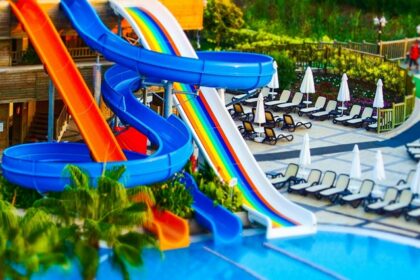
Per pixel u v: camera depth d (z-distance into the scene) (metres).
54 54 46.00
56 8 50.25
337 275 38.31
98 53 50.69
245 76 44.66
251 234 41.66
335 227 42.88
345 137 57.41
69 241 31.00
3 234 29.58
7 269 29.47
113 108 46.41
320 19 86.75
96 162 40.50
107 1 51.75
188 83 44.69
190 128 46.16
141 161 39.88
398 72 66.31
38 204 32.50
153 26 50.41
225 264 38.81
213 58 51.12
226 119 46.72
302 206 45.28
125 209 32.53
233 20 79.31
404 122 60.50
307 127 58.88
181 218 40.56
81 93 44.72
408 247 41.12
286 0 89.00
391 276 38.47
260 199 43.94
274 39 75.75
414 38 78.75
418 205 44.44
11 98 48.56
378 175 45.84
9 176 40.12
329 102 61.59
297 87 66.69
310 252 40.34
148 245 31.92
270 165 51.34
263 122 56.97
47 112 52.78
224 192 43.06
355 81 68.38
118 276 36.69
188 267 38.31
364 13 90.25
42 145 44.12
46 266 29.80
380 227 43.03
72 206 32.38
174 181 42.38
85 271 31.08
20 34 49.41
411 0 89.25
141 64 44.97
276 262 39.25
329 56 70.75
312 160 52.75
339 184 46.25
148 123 45.50
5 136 49.88
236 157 45.53
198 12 57.62
